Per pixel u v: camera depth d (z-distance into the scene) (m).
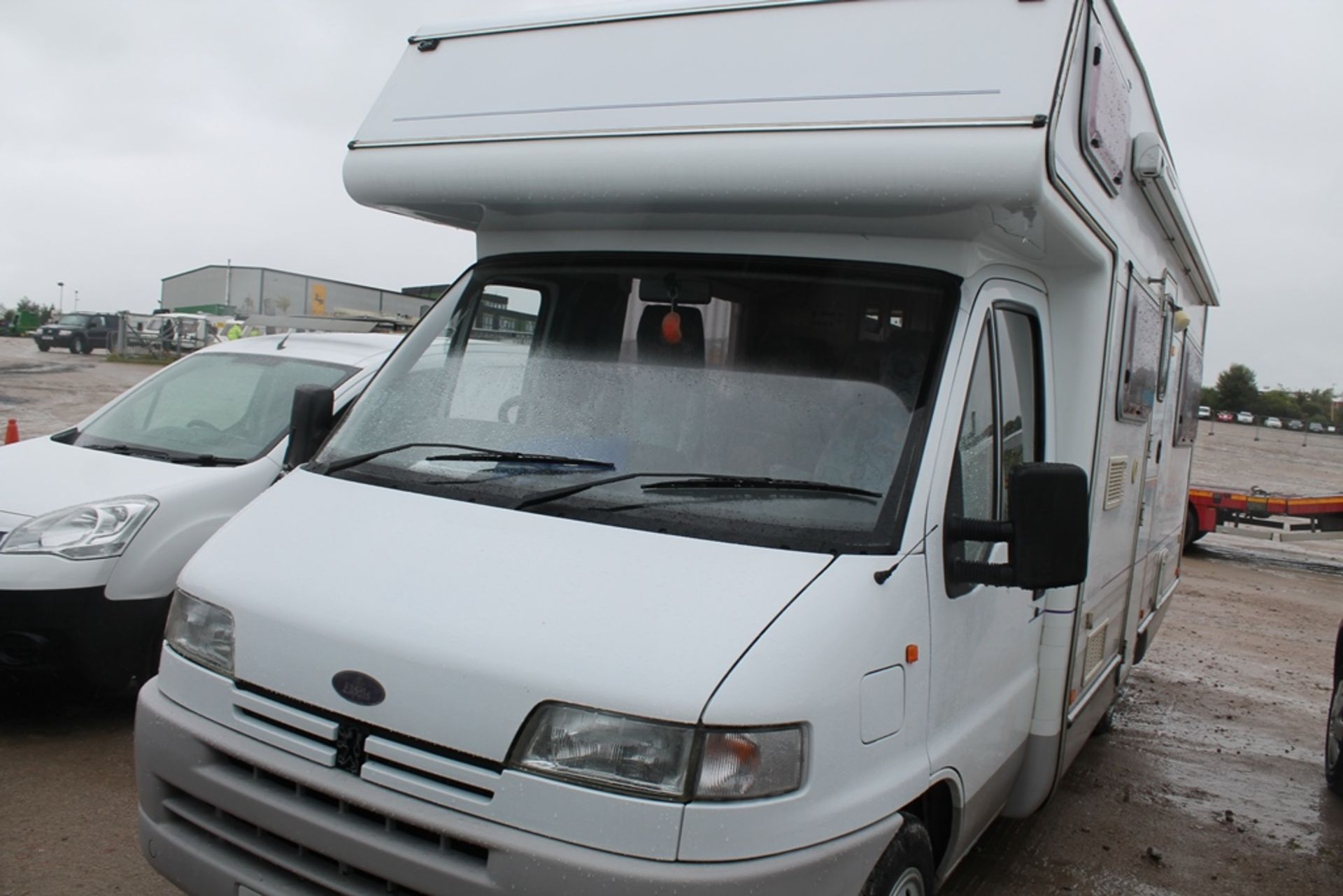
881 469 3.00
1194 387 7.07
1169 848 5.16
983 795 3.56
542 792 2.50
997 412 3.50
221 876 2.88
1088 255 3.69
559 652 2.56
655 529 2.87
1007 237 3.30
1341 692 6.08
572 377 3.42
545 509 2.99
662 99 3.29
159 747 3.00
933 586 3.03
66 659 4.98
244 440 5.89
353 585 2.86
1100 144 3.46
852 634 2.69
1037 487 2.85
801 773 2.57
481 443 3.32
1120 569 4.89
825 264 3.34
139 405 6.34
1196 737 7.04
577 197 3.32
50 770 4.78
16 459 5.73
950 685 3.20
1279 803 5.93
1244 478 26.55
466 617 2.68
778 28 3.30
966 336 3.21
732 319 3.37
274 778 2.83
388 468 3.33
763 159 3.04
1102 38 3.43
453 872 2.53
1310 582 14.74
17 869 3.95
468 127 3.56
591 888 2.43
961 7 3.13
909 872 3.00
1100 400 4.04
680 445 3.16
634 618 2.61
